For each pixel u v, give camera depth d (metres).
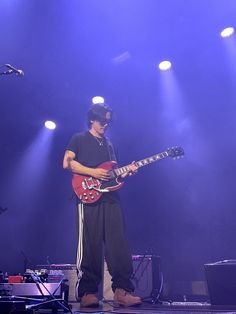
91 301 3.41
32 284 3.32
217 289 3.68
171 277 7.84
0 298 2.47
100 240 3.57
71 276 5.52
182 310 2.94
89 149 3.77
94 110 3.86
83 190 3.62
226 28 6.99
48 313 2.88
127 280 3.50
